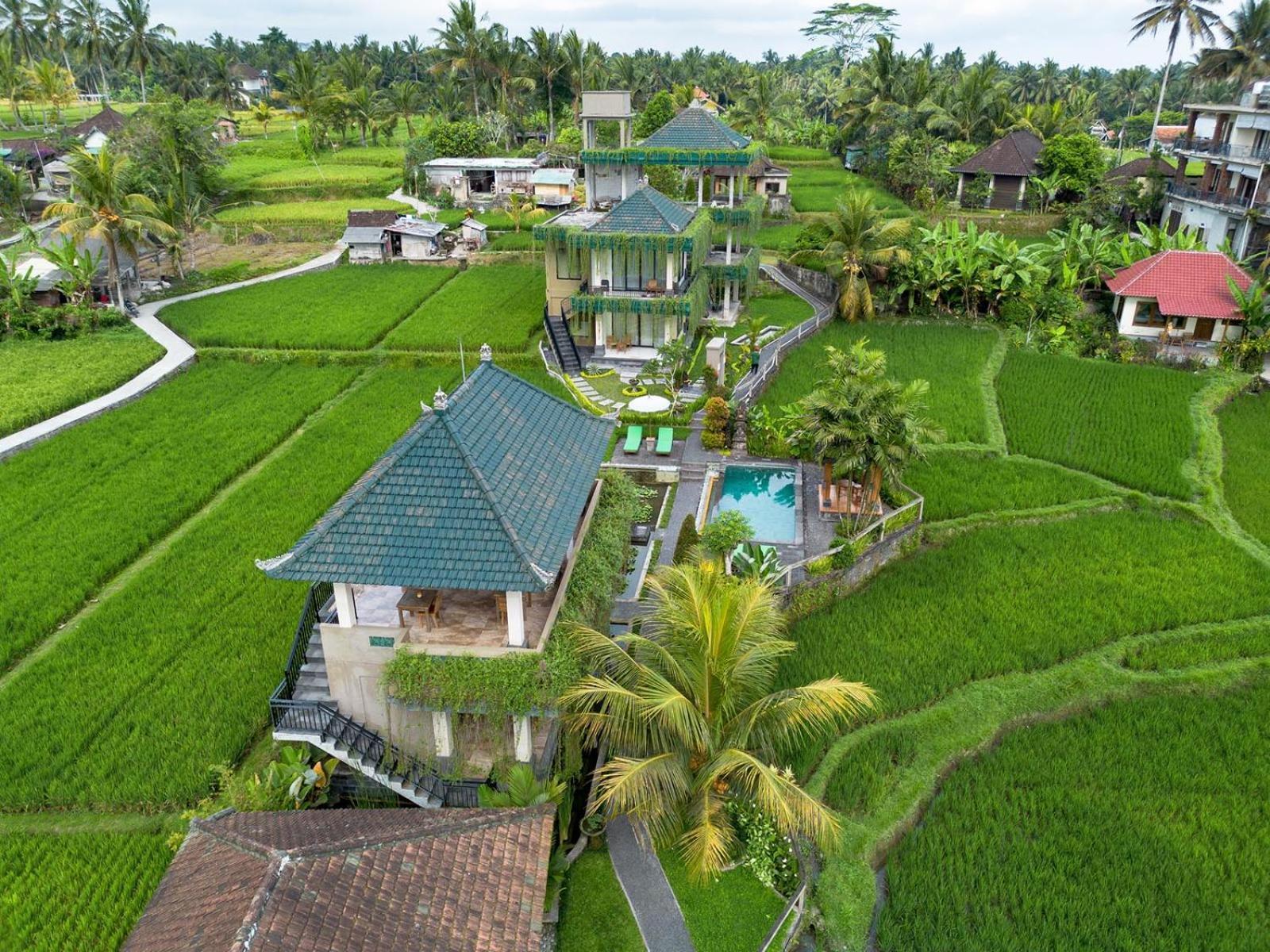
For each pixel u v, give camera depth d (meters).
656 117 88.19
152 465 37.75
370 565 18.81
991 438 39.59
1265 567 30.78
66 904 18.50
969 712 24.66
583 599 21.23
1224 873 19.80
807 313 56.31
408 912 14.34
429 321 54.38
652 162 51.72
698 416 41.53
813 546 31.52
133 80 150.12
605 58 121.50
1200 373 46.38
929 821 21.44
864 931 18.89
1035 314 52.12
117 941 17.64
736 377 44.44
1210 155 61.59
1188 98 133.25
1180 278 49.53
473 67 101.12
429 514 19.36
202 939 13.39
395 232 70.00
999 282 53.06
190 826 16.84
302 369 49.28
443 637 20.31
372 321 54.72
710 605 18.47
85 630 27.11
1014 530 33.38
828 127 109.19
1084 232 55.69
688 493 35.72
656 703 18.09
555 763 21.48
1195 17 73.06
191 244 68.06
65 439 40.16
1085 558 31.44
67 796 21.16
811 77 158.88
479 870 15.60
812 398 31.34
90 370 47.06
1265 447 39.59
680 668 19.44
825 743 23.55
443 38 99.62
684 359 46.06
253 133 119.12
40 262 59.91
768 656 20.08
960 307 55.09
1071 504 34.94
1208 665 26.39
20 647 26.33
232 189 85.94
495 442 21.36
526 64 102.44
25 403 42.44
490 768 21.11
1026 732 24.17
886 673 25.75
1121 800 21.84
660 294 46.62
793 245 63.66
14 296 52.72
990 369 47.22
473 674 18.97
